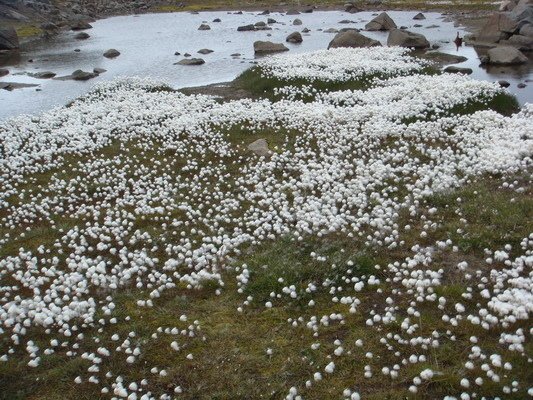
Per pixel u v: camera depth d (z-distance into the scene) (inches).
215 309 372.5
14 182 656.4
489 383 274.2
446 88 863.1
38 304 383.2
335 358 311.7
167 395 297.4
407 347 314.0
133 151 730.2
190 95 1056.2
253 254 440.8
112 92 1072.2
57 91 1302.9
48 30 2613.2
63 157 723.4
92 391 306.2
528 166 555.8
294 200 527.2
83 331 362.3
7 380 319.6
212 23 2783.0
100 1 3708.2
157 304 386.6
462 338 315.6
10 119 915.4
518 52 1304.1
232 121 821.2
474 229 436.8
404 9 2827.3
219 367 314.7
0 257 472.7
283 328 344.8
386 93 876.6
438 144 660.7
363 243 438.9
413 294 364.8
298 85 1010.7
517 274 366.3
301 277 393.4
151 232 499.8
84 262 439.5
